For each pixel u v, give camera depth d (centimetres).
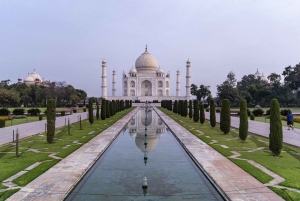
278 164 1675
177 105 6531
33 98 11619
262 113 5997
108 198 1161
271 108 1928
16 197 1138
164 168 1634
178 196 1187
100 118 5259
